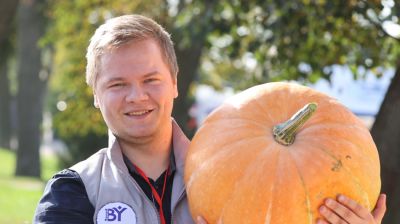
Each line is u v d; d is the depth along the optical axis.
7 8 7.95
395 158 4.73
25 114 20.44
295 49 5.93
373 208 2.54
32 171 20.50
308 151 2.45
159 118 2.65
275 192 2.39
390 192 4.75
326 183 2.39
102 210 2.57
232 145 2.52
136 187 2.62
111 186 2.60
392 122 4.73
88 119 11.72
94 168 2.65
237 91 7.95
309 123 2.54
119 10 9.27
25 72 20.27
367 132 2.59
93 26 10.18
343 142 2.47
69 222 2.53
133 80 2.60
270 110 2.60
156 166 2.73
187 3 6.29
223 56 7.32
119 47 2.60
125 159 2.71
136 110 2.61
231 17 6.45
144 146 2.70
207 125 2.66
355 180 2.42
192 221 2.66
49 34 11.71
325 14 5.22
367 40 5.60
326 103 2.61
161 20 7.09
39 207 2.58
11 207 11.94
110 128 2.68
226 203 2.45
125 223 2.56
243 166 2.46
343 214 2.37
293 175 2.40
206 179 2.51
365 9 5.12
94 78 2.68
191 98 15.89
